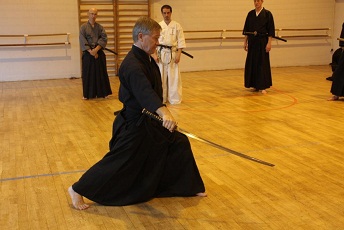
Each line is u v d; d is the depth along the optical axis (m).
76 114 5.30
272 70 9.32
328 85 7.27
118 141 2.54
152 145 2.58
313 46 10.09
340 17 9.99
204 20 9.09
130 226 2.44
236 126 4.66
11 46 8.01
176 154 2.71
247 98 6.23
